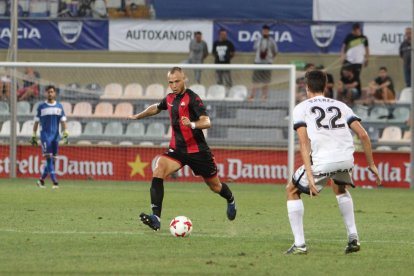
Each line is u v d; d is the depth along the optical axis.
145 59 71.69
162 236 30.66
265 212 41.16
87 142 66.12
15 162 64.25
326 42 69.50
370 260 25.64
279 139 64.69
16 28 63.59
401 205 46.66
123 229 32.84
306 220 37.75
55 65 60.47
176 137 32.50
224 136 64.81
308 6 69.38
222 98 66.19
